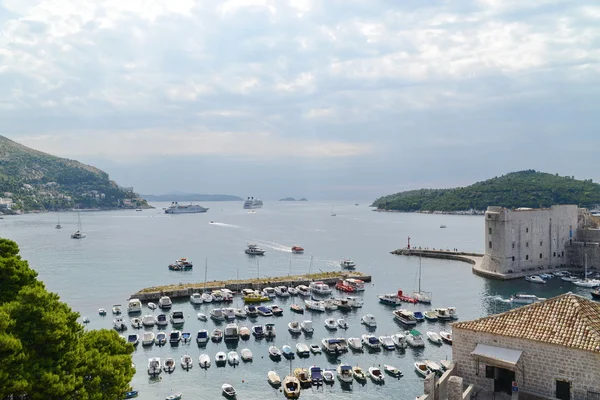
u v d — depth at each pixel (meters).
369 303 116.81
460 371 33.72
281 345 84.81
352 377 68.44
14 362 29.58
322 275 148.88
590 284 131.12
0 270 38.38
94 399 33.31
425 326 95.88
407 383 68.06
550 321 31.25
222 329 94.06
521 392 30.06
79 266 172.62
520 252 149.75
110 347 41.38
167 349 82.56
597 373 27.69
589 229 159.75
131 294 124.88
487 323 33.22
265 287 134.38
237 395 64.62
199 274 159.75
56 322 33.28
